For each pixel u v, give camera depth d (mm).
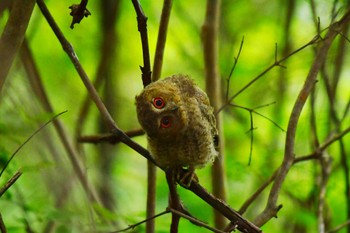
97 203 9719
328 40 7867
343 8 10297
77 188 9648
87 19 16500
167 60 17359
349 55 13578
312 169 12227
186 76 6520
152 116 6090
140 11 6531
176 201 6820
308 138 12648
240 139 14688
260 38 17062
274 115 14539
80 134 11203
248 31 17062
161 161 6629
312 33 14742
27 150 9570
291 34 15008
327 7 10750
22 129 9664
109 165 14305
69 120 13062
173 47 17406
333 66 12578
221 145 9672
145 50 6578
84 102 12016
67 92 16000
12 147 9539
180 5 16844
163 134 6234
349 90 14766
